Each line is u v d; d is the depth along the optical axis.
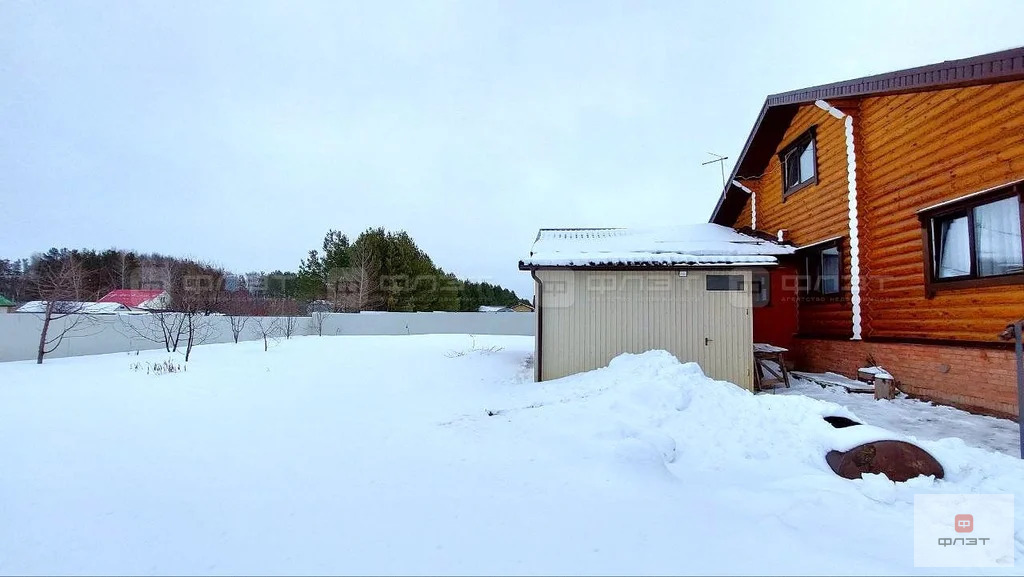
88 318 12.91
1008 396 5.40
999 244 5.61
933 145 6.51
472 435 4.79
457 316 21.28
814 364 9.22
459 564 2.30
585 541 2.53
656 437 4.26
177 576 2.27
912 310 6.91
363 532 2.67
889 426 5.33
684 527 2.70
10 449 4.50
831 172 8.77
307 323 19.61
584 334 7.95
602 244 9.13
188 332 14.41
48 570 2.35
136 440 4.79
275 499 3.20
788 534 2.63
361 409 6.25
